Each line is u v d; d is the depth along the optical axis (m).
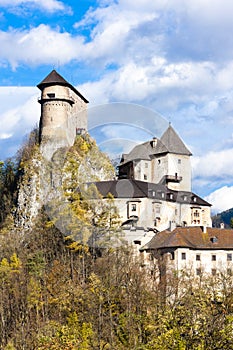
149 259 77.12
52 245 76.69
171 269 72.75
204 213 106.94
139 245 78.25
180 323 28.92
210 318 28.36
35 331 60.22
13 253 83.62
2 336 62.53
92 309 58.66
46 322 61.66
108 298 57.94
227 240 88.62
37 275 72.56
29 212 120.62
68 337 48.41
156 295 55.38
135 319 46.47
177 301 34.59
